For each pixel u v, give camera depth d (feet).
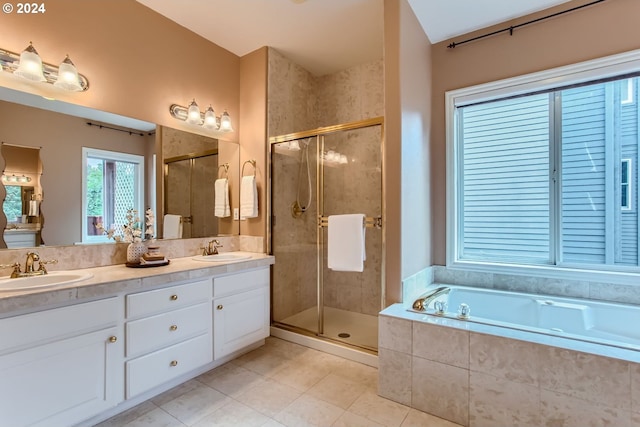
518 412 5.15
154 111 8.07
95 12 6.91
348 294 9.79
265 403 6.16
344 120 11.40
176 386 6.75
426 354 5.95
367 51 10.16
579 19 7.23
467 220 9.16
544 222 8.12
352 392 6.58
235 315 7.78
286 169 10.22
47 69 6.15
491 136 8.79
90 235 6.87
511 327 5.62
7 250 5.77
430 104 9.08
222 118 9.57
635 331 6.47
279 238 10.19
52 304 4.70
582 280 7.36
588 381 4.65
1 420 4.27
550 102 8.00
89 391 5.15
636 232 7.12
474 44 8.58
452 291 8.29
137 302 5.80
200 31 8.98
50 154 6.36
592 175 7.55
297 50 10.09
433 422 5.66
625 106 7.20
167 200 8.36
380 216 8.50
